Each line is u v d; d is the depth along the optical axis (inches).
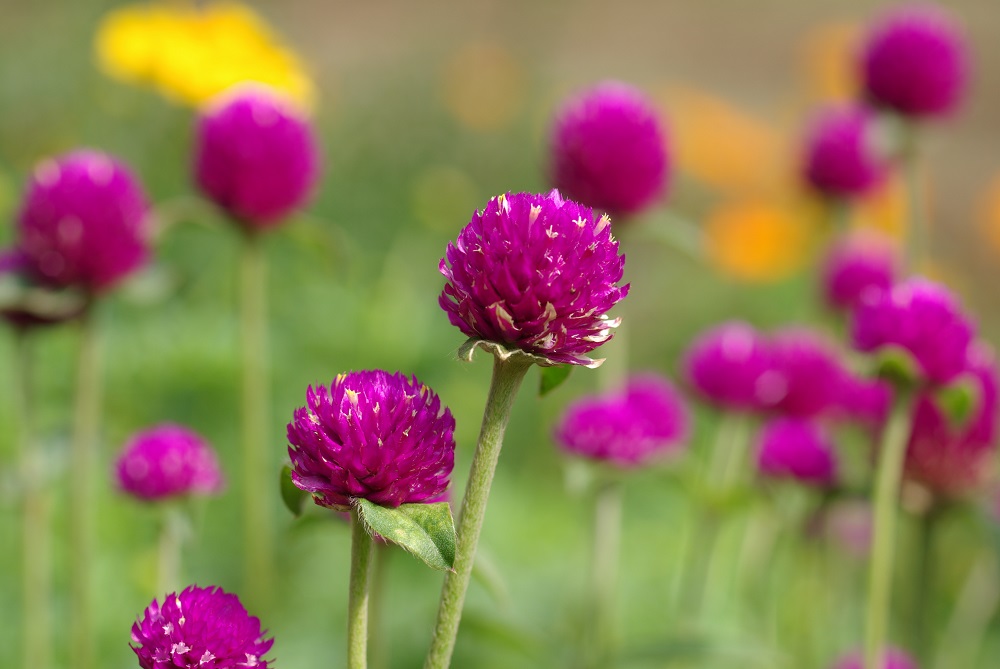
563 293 91.1
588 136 209.5
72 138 373.1
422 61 579.8
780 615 255.9
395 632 244.8
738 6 949.8
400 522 93.3
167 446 175.2
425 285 416.5
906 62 244.4
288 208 213.2
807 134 335.9
